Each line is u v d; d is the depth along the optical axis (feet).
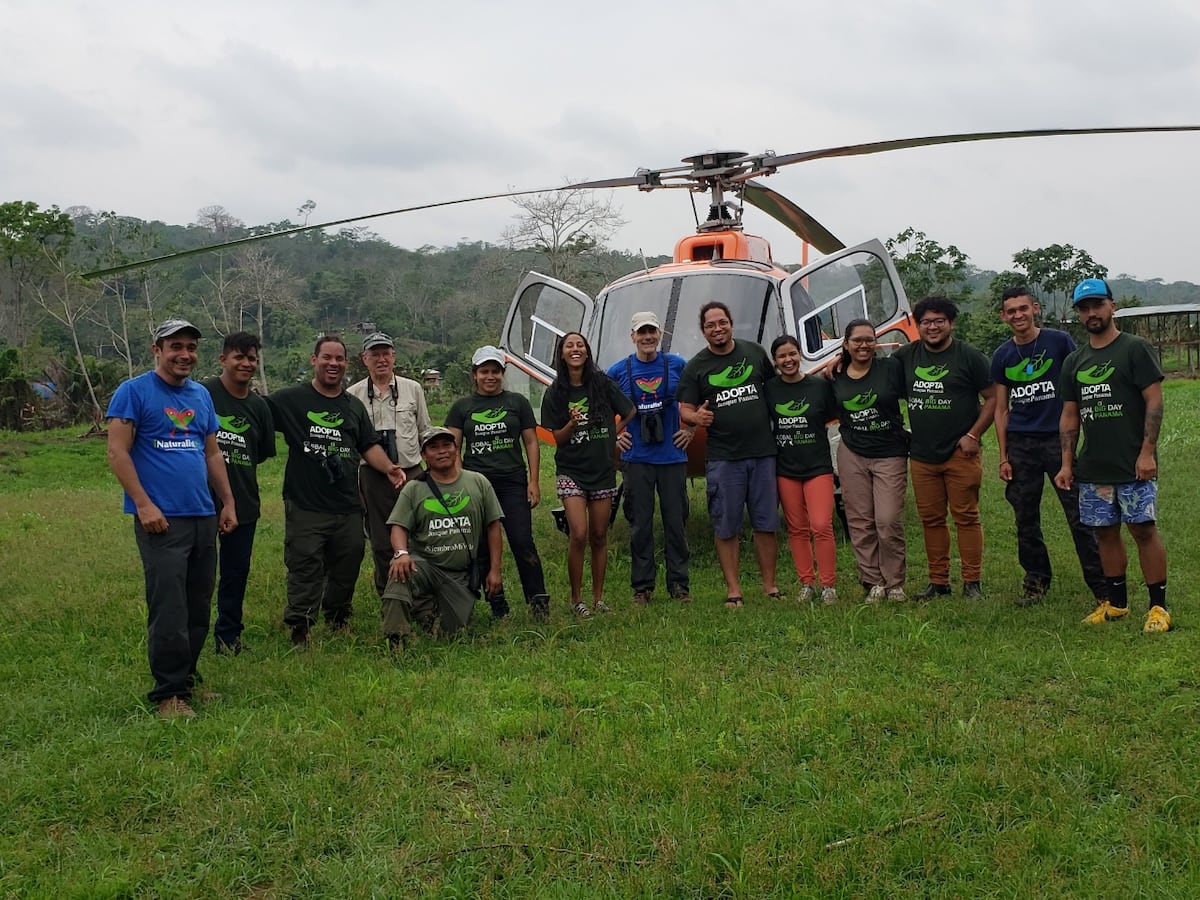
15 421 101.19
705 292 27.37
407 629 18.93
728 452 22.00
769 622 19.54
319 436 19.51
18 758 13.94
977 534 21.58
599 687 16.11
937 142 25.93
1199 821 11.16
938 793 11.77
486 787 12.59
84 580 26.22
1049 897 9.70
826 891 10.02
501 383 21.08
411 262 328.49
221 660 18.22
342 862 10.93
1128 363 18.29
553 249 126.62
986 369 21.16
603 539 21.81
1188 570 22.75
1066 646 17.30
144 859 11.08
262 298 162.20
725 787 12.14
